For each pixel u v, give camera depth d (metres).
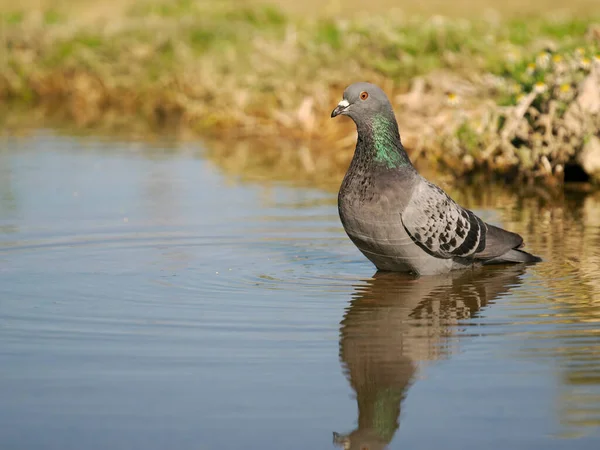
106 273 10.90
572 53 18.27
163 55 29.88
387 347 8.28
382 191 10.46
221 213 14.28
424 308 9.50
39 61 31.83
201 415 6.93
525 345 8.30
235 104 24.09
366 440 6.53
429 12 34.97
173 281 10.56
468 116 18.28
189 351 8.19
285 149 20.84
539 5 36.44
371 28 25.08
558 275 10.79
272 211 14.42
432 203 10.61
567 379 7.50
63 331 8.75
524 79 18.19
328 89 22.61
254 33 30.03
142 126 24.72
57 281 10.55
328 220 13.79
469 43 22.81
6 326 8.91
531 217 14.01
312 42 25.64
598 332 8.63
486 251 11.05
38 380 7.57
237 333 8.69
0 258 11.62
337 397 7.22
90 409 7.03
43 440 6.55
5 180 17.25
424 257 10.73
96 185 16.73
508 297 9.88
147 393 7.30
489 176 17.39
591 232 12.98
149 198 15.52
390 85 22.41
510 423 6.75
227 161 19.44
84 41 32.06
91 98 29.92
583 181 16.91
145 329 8.80
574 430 6.63
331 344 8.37
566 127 16.72
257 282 10.55
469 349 8.22
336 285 10.45
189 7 36.19
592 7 34.94
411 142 19.47
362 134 10.60
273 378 7.59
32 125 24.88
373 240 10.68
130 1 40.22
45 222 13.71
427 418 6.85
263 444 6.48
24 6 41.66
